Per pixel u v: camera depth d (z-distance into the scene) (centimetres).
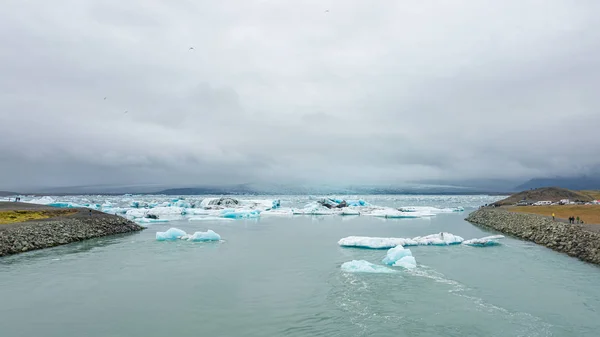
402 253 2691
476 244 3469
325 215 8875
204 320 1614
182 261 2855
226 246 3625
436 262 2722
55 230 3788
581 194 9025
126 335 1459
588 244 2819
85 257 2988
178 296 1956
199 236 3962
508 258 2850
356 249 3441
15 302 1855
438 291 1992
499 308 1720
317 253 3225
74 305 1812
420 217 8088
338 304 1803
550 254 3014
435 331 1465
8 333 1481
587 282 2130
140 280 2278
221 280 2280
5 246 3055
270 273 2458
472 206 14550
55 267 2609
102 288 2102
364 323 1555
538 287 2045
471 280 2209
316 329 1498
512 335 1427
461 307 1738
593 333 1443
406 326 1517
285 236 4500
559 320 1574
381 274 2381
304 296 1942
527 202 8512
